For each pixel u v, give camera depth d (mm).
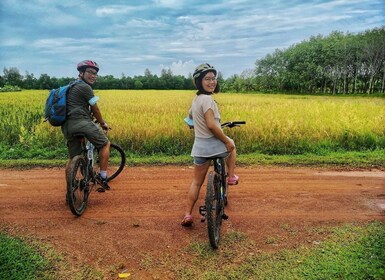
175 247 4301
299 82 91875
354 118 12016
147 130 10469
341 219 5086
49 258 4027
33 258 3975
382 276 3469
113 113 14664
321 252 4082
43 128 11281
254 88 104000
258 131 10664
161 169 8000
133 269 3846
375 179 7176
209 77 4262
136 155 9594
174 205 5684
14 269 3727
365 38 79000
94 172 5844
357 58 80125
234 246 4289
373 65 75625
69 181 4910
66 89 5395
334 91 82188
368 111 15609
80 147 5605
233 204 5691
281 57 102750
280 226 4852
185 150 10062
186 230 4766
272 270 3738
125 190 6438
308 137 10570
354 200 5898
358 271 3609
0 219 5137
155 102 23188
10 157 9359
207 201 4023
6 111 16562
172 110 16484
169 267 3863
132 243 4410
